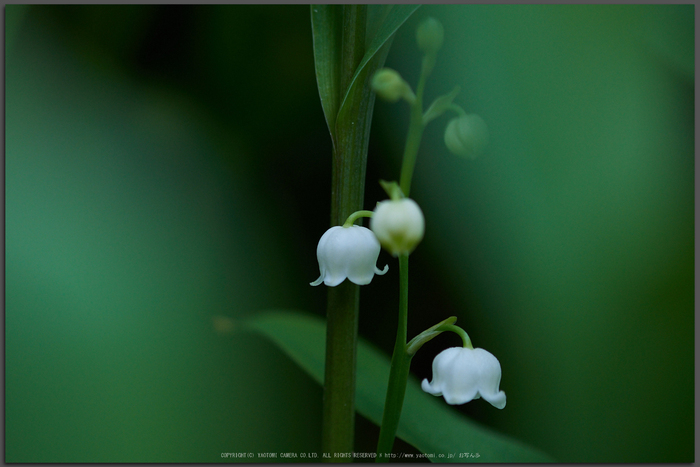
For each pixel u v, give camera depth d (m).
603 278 0.33
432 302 0.41
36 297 0.35
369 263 0.33
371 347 0.37
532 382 0.34
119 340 0.35
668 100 0.33
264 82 0.47
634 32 0.32
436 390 0.32
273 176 0.47
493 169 0.33
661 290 0.34
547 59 0.32
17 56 0.39
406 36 0.37
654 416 0.34
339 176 0.33
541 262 0.33
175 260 0.38
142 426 0.34
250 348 0.38
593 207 0.33
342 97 0.33
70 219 0.36
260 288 0.41
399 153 0.38
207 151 0.45
